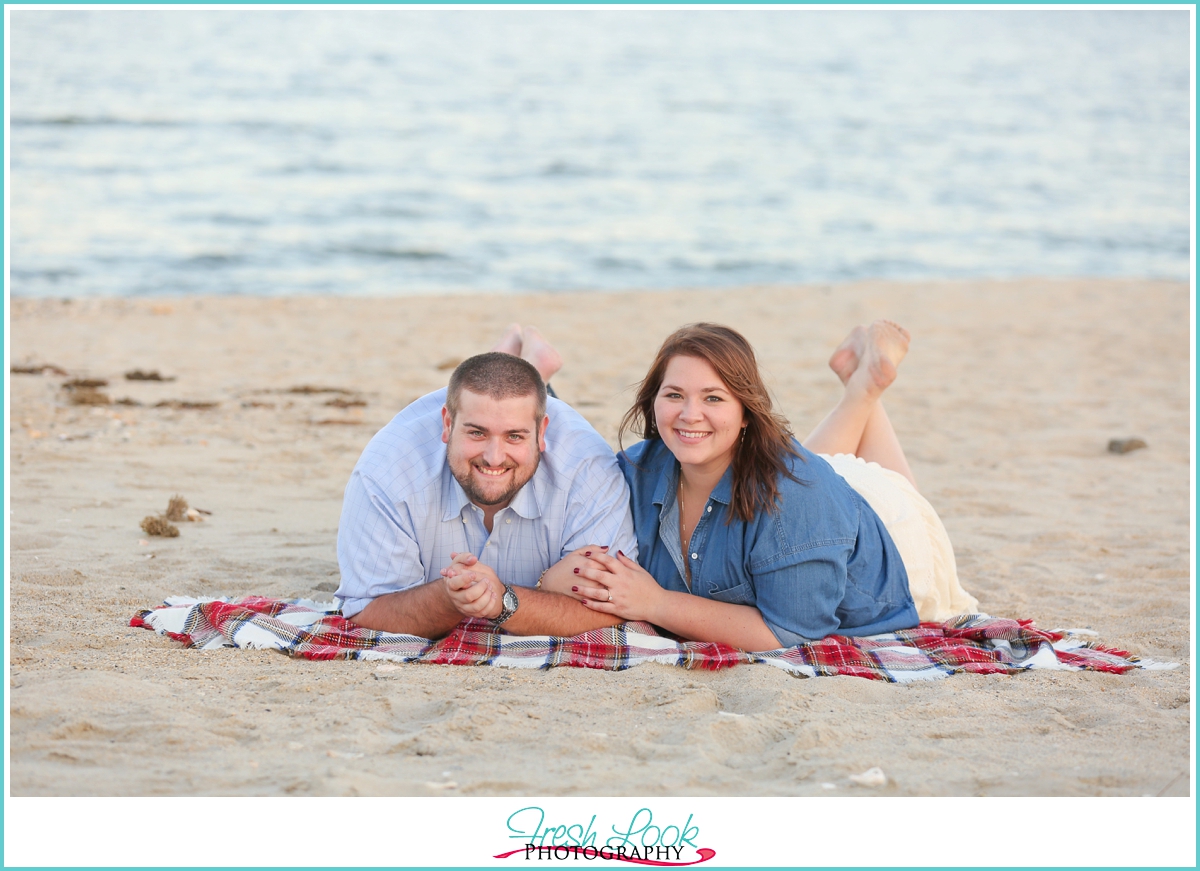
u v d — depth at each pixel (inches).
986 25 3774.6
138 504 212.4
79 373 349.7
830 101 1761.8
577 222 877.2
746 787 105.4
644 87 1835.6
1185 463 282.0
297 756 108.7
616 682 130.5
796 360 418.6
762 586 143.6
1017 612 168.1
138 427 278.8
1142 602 173.0
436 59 2122.3
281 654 137.5
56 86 1518.2
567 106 1578.5
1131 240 891.4
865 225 918.4
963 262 787.4
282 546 190.2
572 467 146.0
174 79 1678.2
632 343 448.8
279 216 838.5
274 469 246.8
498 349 200.1
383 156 1138.0
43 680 123.2
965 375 399.5
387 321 485.1
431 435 146.7
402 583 144.9
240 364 380.5
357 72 1882.4
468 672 133.0
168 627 142.7
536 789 103.0
